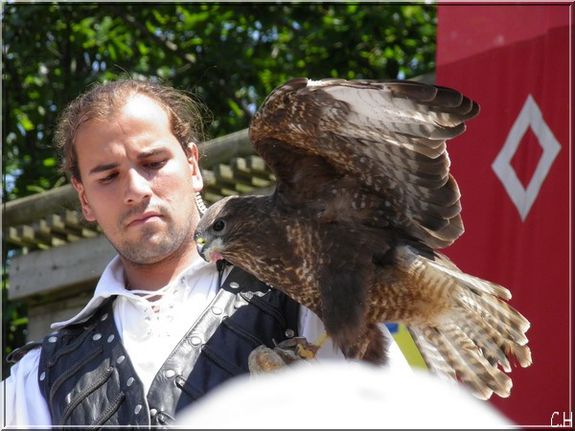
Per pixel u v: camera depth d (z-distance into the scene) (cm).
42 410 378
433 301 417
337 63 1134
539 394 551
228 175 786
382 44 1150
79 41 1150
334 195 412
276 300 398
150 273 406
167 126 409
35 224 885
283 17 1157
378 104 370
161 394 357
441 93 354
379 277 412
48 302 917
